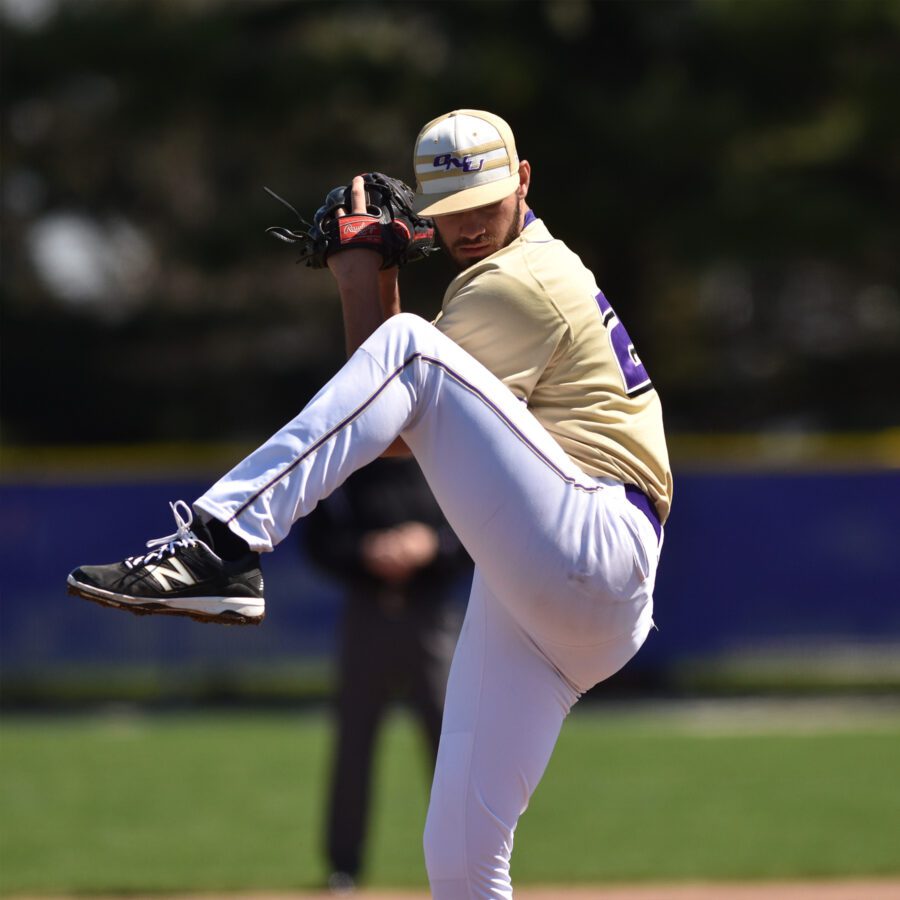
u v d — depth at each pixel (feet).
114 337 336.49
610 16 266.36
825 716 148.25
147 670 161.79
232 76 268.41
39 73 276.82
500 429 40.60
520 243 44.06
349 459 40.04
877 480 164.86
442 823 43.34
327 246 44.16
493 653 43.62
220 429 330.95
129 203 328.08
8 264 345.51
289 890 77.97
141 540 161.48
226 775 111.14
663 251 268.41
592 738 129.90
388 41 270.26
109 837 90.74
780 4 250.78
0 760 118.01
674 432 313.53
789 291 328.90
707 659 164.14
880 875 79.30
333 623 161.48
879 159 264.52
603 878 79.25
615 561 41.57
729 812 96.78
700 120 247.50
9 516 161.07
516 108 251.39
